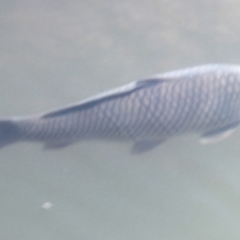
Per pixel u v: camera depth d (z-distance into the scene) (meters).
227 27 3.43
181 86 2.75
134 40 3.44
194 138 3.21
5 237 3.45
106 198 3.34
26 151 3.34
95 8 3.54
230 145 3.22
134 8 3.51
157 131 2.76
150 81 2.74
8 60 3.45
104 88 3.35
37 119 2.77
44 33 3.50
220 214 3.28
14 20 3.54
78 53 3.44
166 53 3.40
